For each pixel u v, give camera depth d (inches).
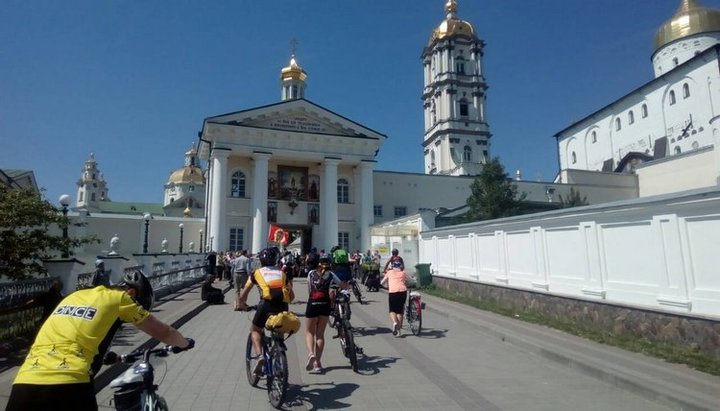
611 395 237.0
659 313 319.9
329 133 1440.7
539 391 244.7
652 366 271.0
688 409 208.2
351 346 287.3
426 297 662.5
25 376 113.3
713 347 279.0
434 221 965.2
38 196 436.5
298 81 1966.0
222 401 230.1
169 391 246.4
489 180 1355.8
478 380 266.5
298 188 1472.7
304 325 467.8
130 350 298.5
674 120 1827.0
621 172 1879.9
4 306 292.8
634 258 349.1
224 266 1065.5
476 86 2652.6
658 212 326.0
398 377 273.3
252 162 1429.6
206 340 387.5
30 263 412.2
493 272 573.0
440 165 2596.0
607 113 2242.9
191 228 1402.6
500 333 387.9
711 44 1955.0
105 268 482.9
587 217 399.2
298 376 276.1
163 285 695.7
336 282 309.6
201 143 1462.8
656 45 2129.7
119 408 135.1
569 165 2536.9
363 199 1457.9
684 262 304.7
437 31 2746.1
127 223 1327.5
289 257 1090.7
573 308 412.5
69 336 118.2
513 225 522.3
